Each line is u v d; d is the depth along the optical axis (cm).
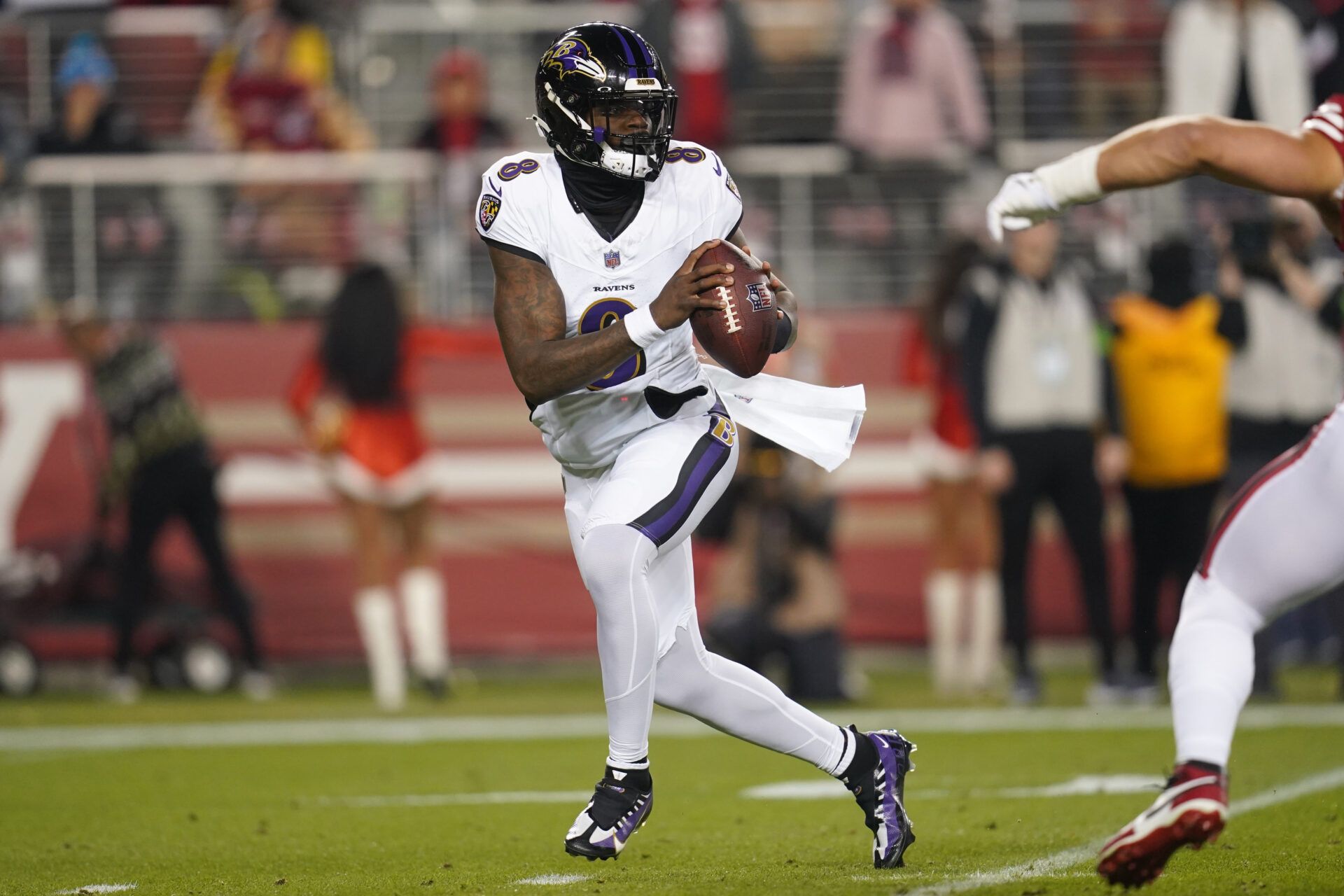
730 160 4084
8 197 4119
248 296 4116
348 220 4122
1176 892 1289
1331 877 1360
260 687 3659
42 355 3984
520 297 1397
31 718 3241
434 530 3956
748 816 1888
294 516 3966
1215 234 3381
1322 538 1156
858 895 1304
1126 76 4250
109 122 4188
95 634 3859
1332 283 3419
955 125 4091
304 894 1397
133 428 3528
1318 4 4231
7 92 4325
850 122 4097
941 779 2178
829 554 3266
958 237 3409
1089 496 3138
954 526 3409
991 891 1310
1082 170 1208
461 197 4075
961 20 4272
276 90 4238
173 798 2127
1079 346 3109
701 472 1425
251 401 3994
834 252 4100
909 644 3944
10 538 3966
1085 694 3353
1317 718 2831
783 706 1440
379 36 4444
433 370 3972
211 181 4125
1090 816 1809
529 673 4072
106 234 4119
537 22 4450
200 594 3791
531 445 3969
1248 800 1891
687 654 1430
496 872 1497
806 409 1512
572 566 3966
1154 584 3206
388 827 1828
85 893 1427
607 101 1362
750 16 4369
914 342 3509
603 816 1389
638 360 1414
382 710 3284
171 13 4484
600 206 1411
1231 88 3869
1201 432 3144
